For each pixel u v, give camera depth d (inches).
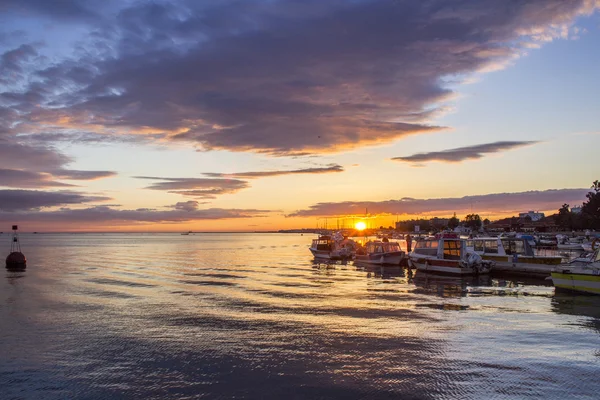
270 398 525.3
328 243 2972.4
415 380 570.9
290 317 944.3
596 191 5457.7
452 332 802.8
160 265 2471.7
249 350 703.7
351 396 528.4
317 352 689.6
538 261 1669.5
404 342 738.2
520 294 1255.5
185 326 868.0
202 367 629.3
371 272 2004.2
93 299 1206.9
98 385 571.2
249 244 7096.5
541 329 819.4
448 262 1785.2
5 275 1902.1
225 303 1127.0
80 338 784.3
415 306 1067.3
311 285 1498.5
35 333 821.9
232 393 540.7
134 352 700.7
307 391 542.3
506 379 571.8
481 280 1627.7
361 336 779.4
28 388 564.1
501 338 758.5
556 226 7411.4
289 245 6569.9
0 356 685.9
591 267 1224.2
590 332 797.9
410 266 2046.0
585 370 601.6
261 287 1445.6
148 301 1165.7
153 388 559.2
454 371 601.3
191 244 7037.4
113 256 3462.1
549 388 542.9
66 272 2039.9
